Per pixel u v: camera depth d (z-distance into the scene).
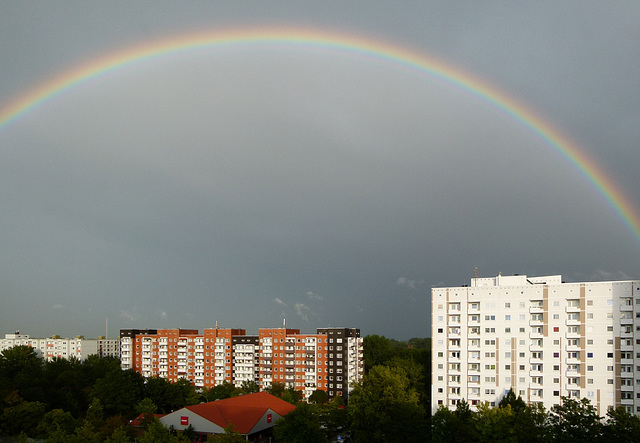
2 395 145.62
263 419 146.88
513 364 138.12
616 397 126.88
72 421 131.88
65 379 188.38
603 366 129.00
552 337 134.75
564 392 131.75
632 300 128.12
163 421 146.88
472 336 142.88
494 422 105.44
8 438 131.25
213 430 139.88
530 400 135.00
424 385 182.25
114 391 172.88
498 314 141.00
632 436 96.56
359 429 135.12
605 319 130.12
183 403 193.62
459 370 143.38
